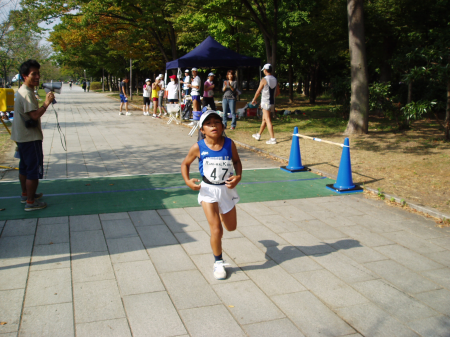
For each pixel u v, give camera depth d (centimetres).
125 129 1380
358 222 518
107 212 528
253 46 2714
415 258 415
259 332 284
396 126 1363
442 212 539
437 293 346
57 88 520
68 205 552
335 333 286
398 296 339
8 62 1777
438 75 1012
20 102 491
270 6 2114
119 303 315
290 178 744
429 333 289
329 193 648
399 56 1357
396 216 543
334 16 1694
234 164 366
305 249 431
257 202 596
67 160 866
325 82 3753
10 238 434
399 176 727
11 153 904
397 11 1506
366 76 1155
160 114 1817
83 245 423
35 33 1805
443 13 1496
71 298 320
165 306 314
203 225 493
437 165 794
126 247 421
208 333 281
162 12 2116
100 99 3394
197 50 1555
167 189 646
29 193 512
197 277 362
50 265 375
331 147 1010
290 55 2522
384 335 285
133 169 793
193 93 1400
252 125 1428
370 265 396
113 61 3900
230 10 1591
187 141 1145
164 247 425
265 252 422
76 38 2519
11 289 330
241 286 349
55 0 1928
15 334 272
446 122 1055
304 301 328
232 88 1299
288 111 1834
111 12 2141
